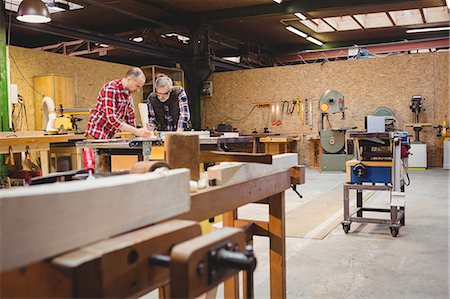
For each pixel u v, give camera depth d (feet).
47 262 2.37
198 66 30.94
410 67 29.86
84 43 31.65
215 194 4.02
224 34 33.50
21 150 15.33
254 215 15.69
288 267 10.22
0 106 19.58
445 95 29.17
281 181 5.49
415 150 28.17
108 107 11.73
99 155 10.84
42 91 23.41
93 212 2.55
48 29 22.74
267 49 39.11
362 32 34.19
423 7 27.20
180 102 14.10
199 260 2.63
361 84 31.09
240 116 34.91
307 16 29.50
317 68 32.27
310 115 32.63
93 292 2.45
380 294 8.58
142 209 2.93
